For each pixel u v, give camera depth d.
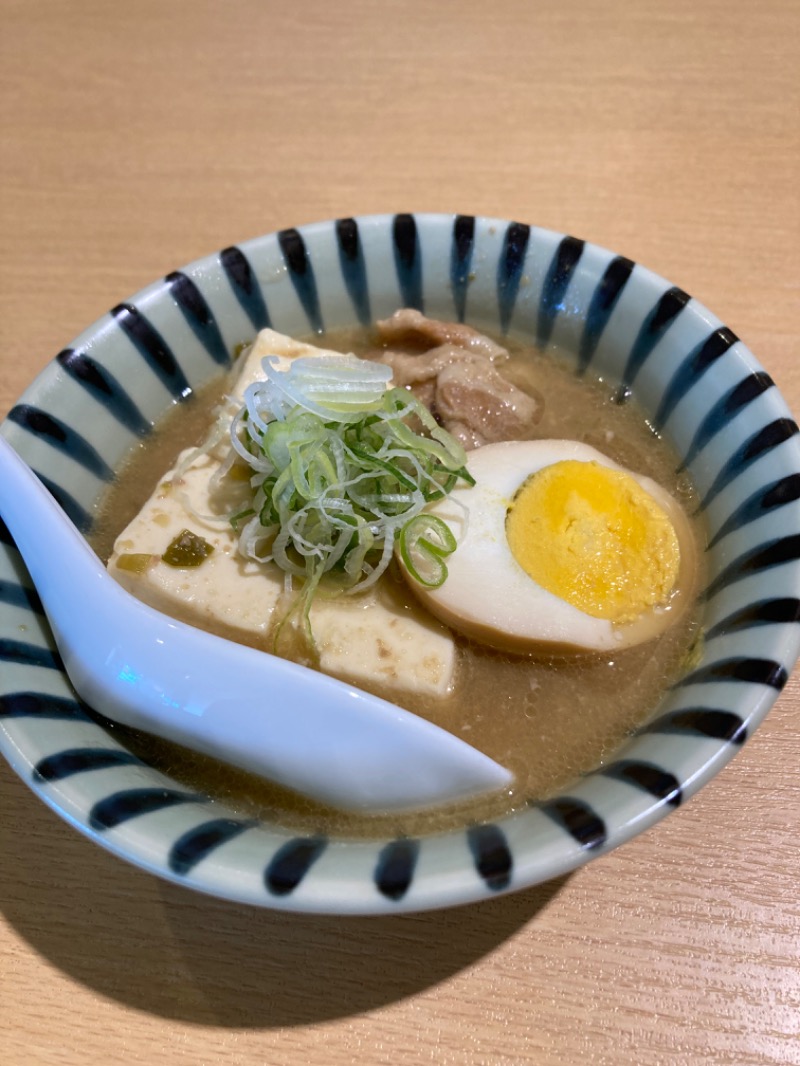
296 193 0.25
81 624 0.14
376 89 0.28
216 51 0.29
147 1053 0.13
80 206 0.25
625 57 0.28
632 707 0.15
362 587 0.16
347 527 0.15
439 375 0.20
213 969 0.13
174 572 0.16
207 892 0.11
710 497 0.16
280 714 0.13
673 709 0.13
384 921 0.14
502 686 0.16
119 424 0.19
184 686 0.14
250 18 0.30
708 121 0.26
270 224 0.24
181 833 0.12
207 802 0.14
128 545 0.16
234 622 0.16
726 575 0.15
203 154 0.26
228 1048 0.13
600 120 0.26
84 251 0.24
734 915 0.14
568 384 0.20
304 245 0.19
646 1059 0.13
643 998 0.13
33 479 0.15
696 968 0.13
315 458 0.16
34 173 0.26
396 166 0.26
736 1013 0.13
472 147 0.26
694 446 0.17
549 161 0.25
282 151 0.26
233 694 0.14
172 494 0.17
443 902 0.11
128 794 0.12
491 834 0.12
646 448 0.18
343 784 0.13
